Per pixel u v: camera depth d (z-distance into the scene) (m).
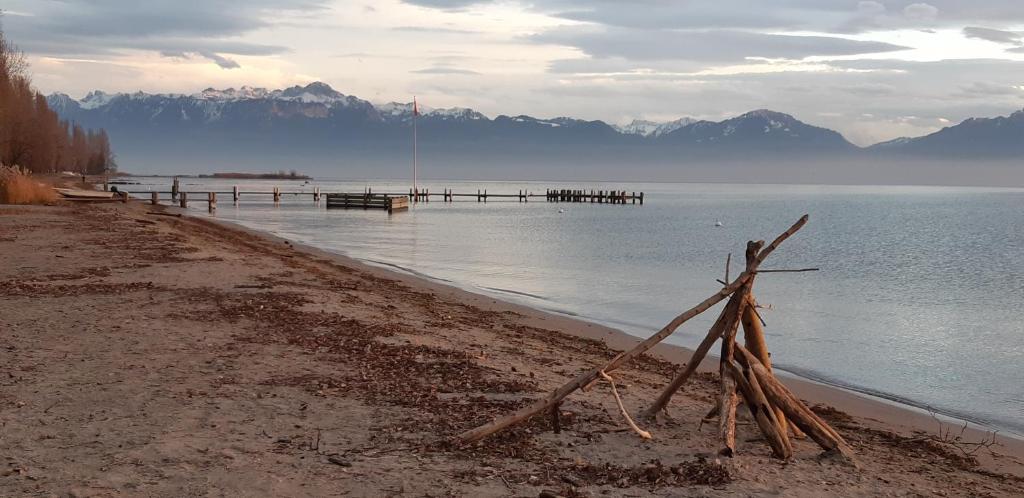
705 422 8.08
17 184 54.53
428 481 6.04
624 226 69.94
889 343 17.59
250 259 24.50
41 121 109.12
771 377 7.27
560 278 29.39
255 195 134.00
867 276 33.34
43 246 25.77
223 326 12.55
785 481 6.37
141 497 5.57
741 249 45.06
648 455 6.88
